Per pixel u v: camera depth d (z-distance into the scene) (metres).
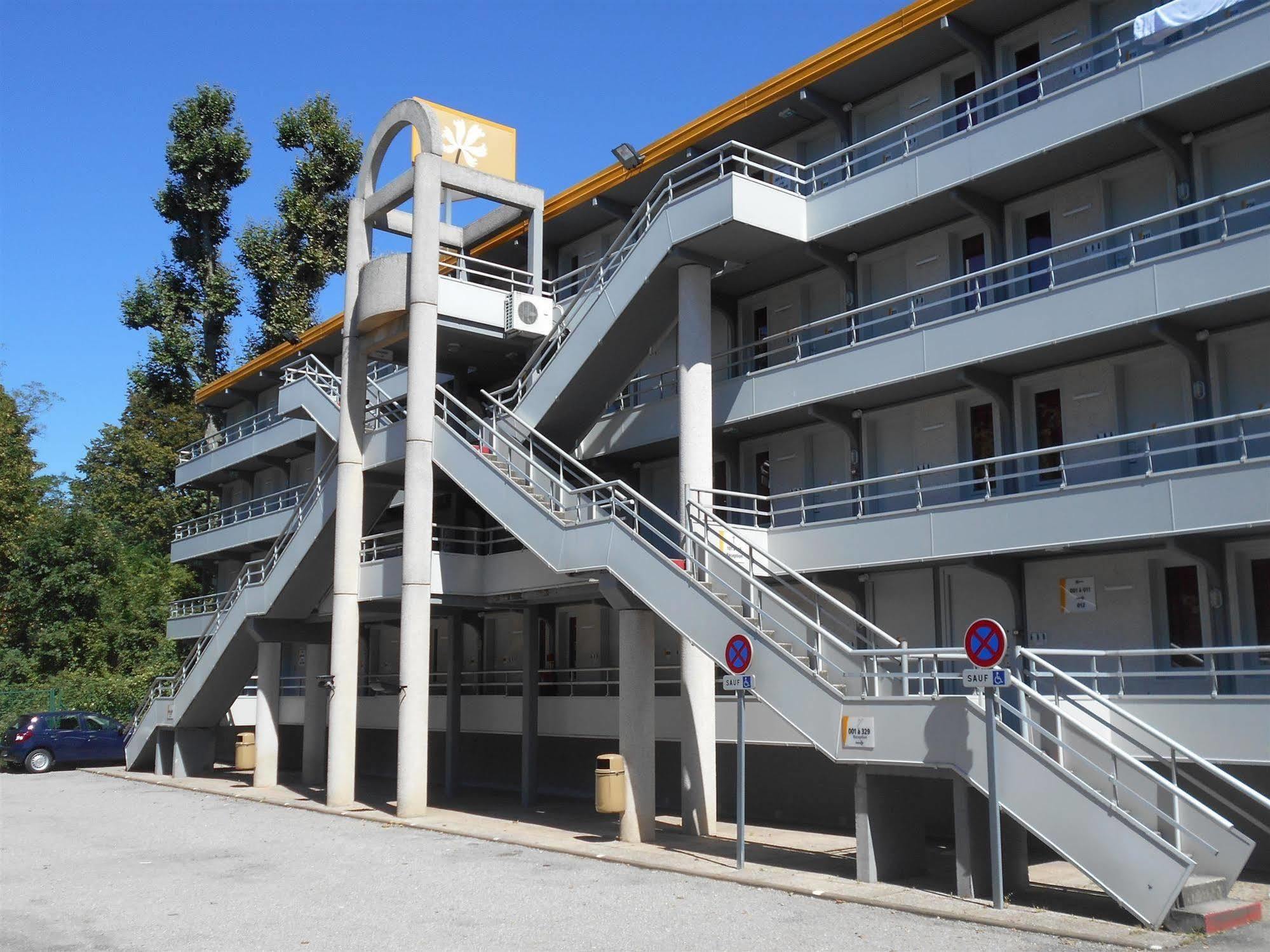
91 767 33.94
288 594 25.30
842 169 21.88
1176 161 16.61
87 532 49.16
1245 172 16.44
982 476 19.41
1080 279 17.00
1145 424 17.47
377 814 21.25
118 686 43.53
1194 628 16.67
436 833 18.67
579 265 28.69
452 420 22.62
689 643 18.42
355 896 12.75
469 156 28.52
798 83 21.62
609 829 19.00
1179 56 15.72
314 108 47.97
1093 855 10.78
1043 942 9.93
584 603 27.22
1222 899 10.88
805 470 22.48
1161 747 14.45
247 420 42.25
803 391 20.23
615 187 25.53
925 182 18.78
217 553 41.69
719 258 19.69
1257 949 9.48
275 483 42.97
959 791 12.14
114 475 61.66
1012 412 18.86
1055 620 18.14
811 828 19.16
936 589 19.69
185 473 46.31
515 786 26.95
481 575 21.66
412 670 20.64
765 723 19.53
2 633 47.41
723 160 18.84
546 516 18.28
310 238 47.66
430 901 12.41
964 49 20.17
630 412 23.14
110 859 15.84
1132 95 16.22
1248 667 15.82
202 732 30.25
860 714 13.01
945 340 18.20
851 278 21.17
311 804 22.80
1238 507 14.44
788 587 15.10
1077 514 16.06
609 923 11.05
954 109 20.41
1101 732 13.90
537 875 14.13
